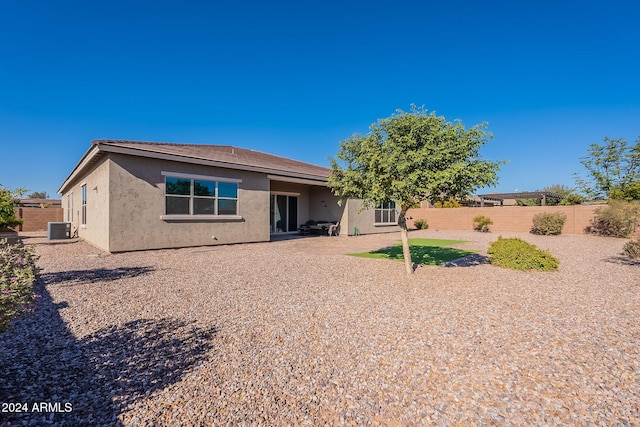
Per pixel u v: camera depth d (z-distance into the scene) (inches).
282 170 579.8
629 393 101.3
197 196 474.0
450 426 85.8
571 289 237.9
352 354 128.3
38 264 324.2
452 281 261.9
